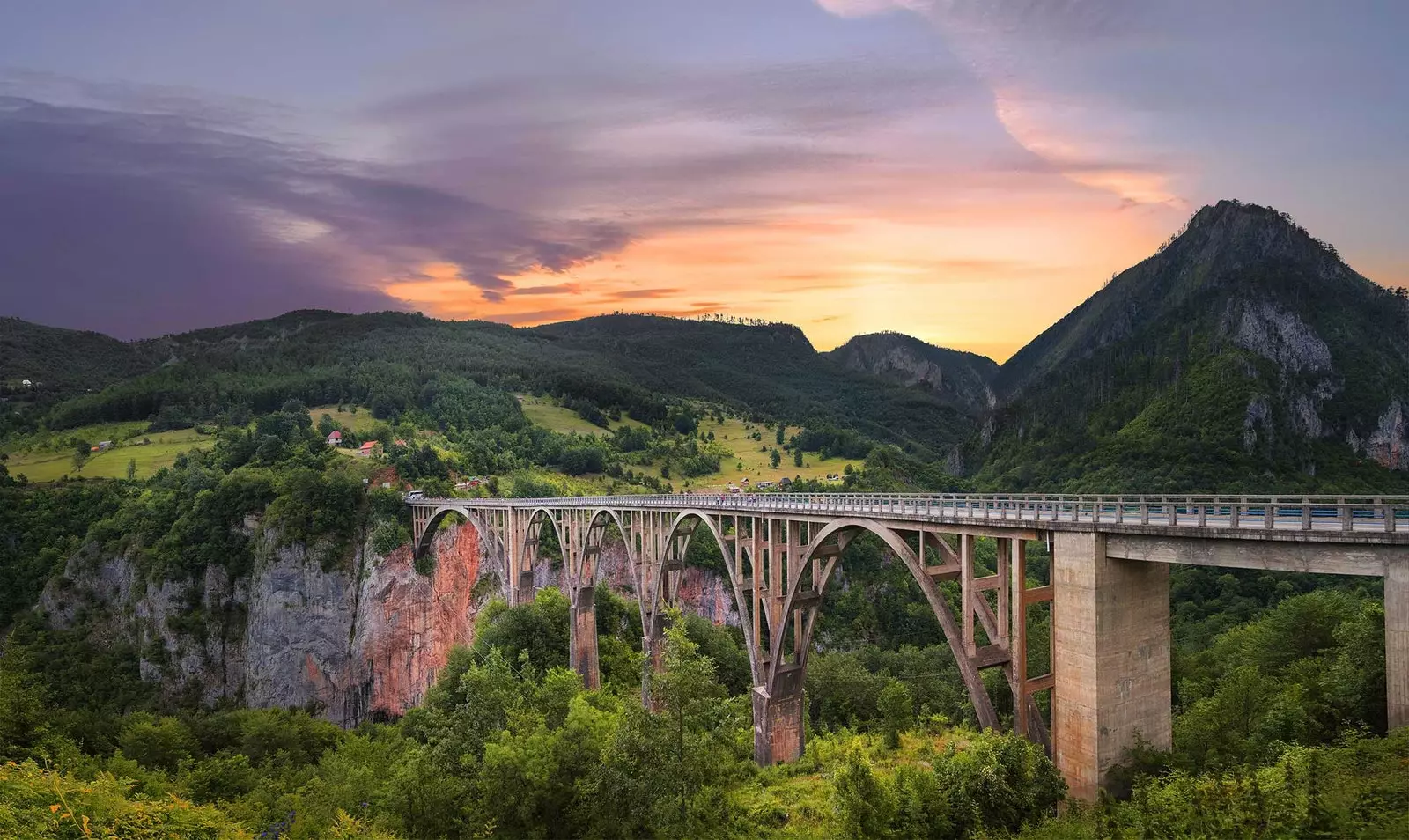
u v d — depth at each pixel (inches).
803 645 1776.6
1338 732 1213.1
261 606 4249.5
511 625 2913.4
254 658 4229.8
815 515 1598.2
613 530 4603.8
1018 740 1022.4
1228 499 1003.9
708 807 1065.5
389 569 4392.2
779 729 1777.8
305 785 1611.7
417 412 7475.4
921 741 1882.4
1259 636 1919.3
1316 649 1761.8
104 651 4256.9
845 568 4630.9
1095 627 1026.7
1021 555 1138.7
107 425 7150.6
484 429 7239.2
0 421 7598.4
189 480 4820.4
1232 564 925.2
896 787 1029.8
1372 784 710.5
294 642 4232.3
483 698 1222.9
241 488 4552.2
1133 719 1056.8
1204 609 3348.9
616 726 1146.7
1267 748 1118.4
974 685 1193.4
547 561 4448.8
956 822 953.5
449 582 4630.9
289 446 5526.6
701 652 2913.4
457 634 4645.7
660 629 2309.3
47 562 4557.1
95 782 871.1
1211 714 1269.7
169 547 4372.5
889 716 2082.9
